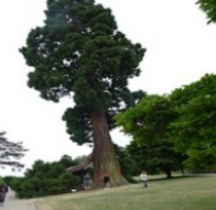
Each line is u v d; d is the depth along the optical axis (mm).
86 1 67688
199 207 21562
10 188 69812
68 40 61031
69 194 52781
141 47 65438
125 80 63594
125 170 65000
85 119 65188
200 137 10500
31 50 63688
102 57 57719
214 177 55562
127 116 12062
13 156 105062
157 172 67625
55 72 60594
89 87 58656
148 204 25297
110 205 27094
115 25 64188
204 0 9828
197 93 10195
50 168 64625
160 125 12016
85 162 65375
